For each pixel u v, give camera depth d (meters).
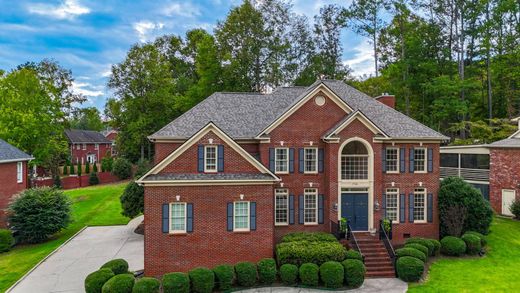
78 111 70.81
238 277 19.78
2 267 23.31
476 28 48.31
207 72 51.75
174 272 20.58
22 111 48.66
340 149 25.19
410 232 27.06
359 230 25.91
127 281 17.52
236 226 21.98
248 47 51.38
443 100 47.47
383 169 26.83
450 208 26.42
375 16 52.62
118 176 63.56
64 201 30.48
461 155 39.53
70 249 26.78
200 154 22.30
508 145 33.66
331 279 19.45
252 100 30.47
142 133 60.12
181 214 21.44
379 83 57.31
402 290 19.31
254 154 26.48
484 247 25.67
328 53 57.16
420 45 50.72
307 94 25.59
